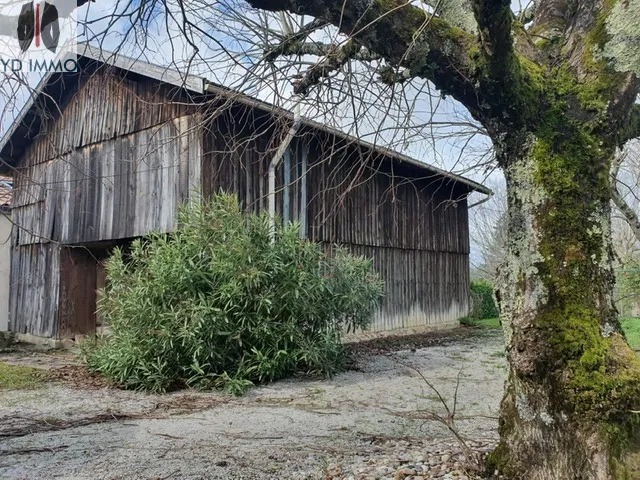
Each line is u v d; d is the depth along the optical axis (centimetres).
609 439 173
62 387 590
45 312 991
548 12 268
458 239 1271
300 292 620
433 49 214
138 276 618
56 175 969
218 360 595
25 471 308
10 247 1107
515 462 201
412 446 351
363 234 980
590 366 181
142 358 577
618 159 355
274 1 209
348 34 223
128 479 293
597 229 202
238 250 603
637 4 200
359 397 522
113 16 252
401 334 1063
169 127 760
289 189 824
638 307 1286
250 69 302
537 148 210
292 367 630
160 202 764
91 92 906
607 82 206
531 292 202
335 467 306
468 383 586
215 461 324
